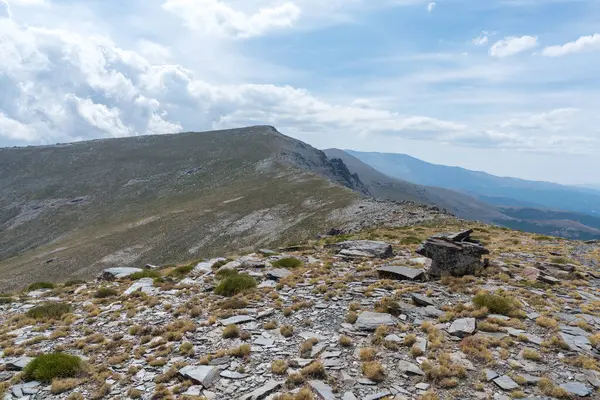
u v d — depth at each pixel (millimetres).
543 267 24375
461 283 19578
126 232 154750
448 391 10016
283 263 26375
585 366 11125
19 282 118062
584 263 27891
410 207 95375
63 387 11508
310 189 167625
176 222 155000
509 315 15141
